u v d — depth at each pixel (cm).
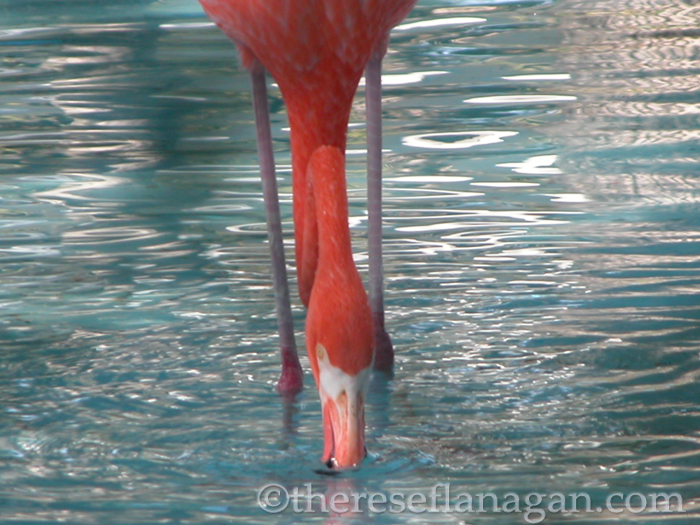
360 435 392
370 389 480
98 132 1045
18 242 721
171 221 766
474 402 462
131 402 468
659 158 892
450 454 409
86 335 553
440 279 628
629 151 917
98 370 506
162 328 564
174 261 678
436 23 1602
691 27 1474
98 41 1520
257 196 830
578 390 471
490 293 602
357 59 450
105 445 423
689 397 458
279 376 502
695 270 630
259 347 538
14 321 575
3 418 451
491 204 785
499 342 531
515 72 1252
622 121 1019
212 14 470
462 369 500
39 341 546
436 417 447
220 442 426
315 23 434
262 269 662
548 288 607
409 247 690
